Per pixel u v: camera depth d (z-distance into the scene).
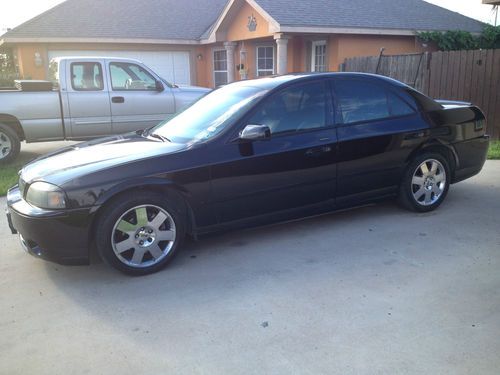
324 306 3.41
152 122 9.56
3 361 2.92
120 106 9.20
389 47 15.43
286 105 4.50
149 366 2.82
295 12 14.18
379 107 4.95
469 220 5.07
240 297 3.59
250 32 15.56
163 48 18.39
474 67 9.75
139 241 3.97
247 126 4.13
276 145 4.36
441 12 18.19
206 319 3.30
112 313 3.44
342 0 16.19
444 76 10.39
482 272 3.86
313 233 4.83
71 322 3.34
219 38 17.05
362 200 4.98
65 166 4.02
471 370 2.68
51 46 16.66
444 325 3.12
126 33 17.58
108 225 3.81
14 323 3.35
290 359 2.83
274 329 3.15
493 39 16.41
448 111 5.35
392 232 4.78
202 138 4.31
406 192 5.17
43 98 8.63
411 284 3.69
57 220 3.69
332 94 4.70
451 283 3.69
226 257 4.32
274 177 4.38
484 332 3.04
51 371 2.81
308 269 4.02
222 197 4.21
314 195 4.64
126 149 4.32
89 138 9.16
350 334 3.06
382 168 4.94
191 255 4.39
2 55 19.61
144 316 3.38
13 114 8.48
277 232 4.89
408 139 4.99
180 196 4.09
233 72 17.41
